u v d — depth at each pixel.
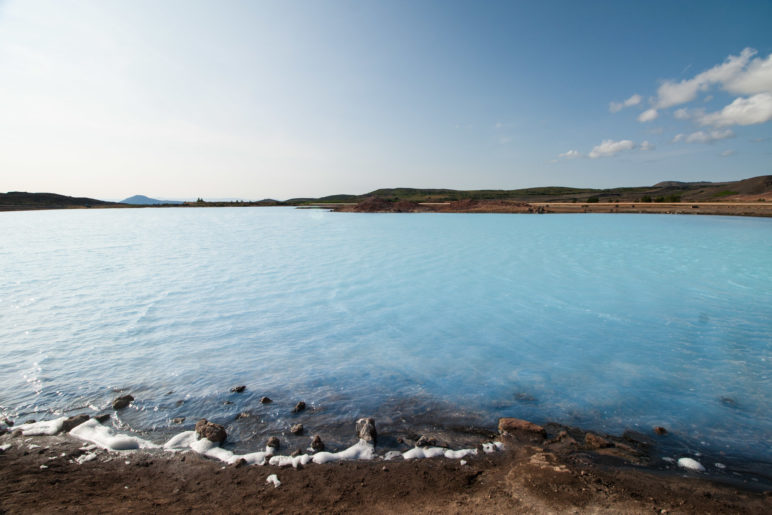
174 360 5.88
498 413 4.45
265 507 2.88
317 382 5.23
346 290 10.24
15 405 4.52
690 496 3.01
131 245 19.81
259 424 4.19
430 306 8.81
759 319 7.81
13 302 8.96
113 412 4.39
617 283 10.95
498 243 19.50
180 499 2.95
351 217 44.09
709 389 4.99
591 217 37.44
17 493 2.91
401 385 5.15
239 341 6.68
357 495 3.04
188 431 4.00
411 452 3.67
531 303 9.02
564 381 5.24
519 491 3.04
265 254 16.55
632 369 5.59
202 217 47.78
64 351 6.16
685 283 10.89
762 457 3.61
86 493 2.97
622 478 3.24
